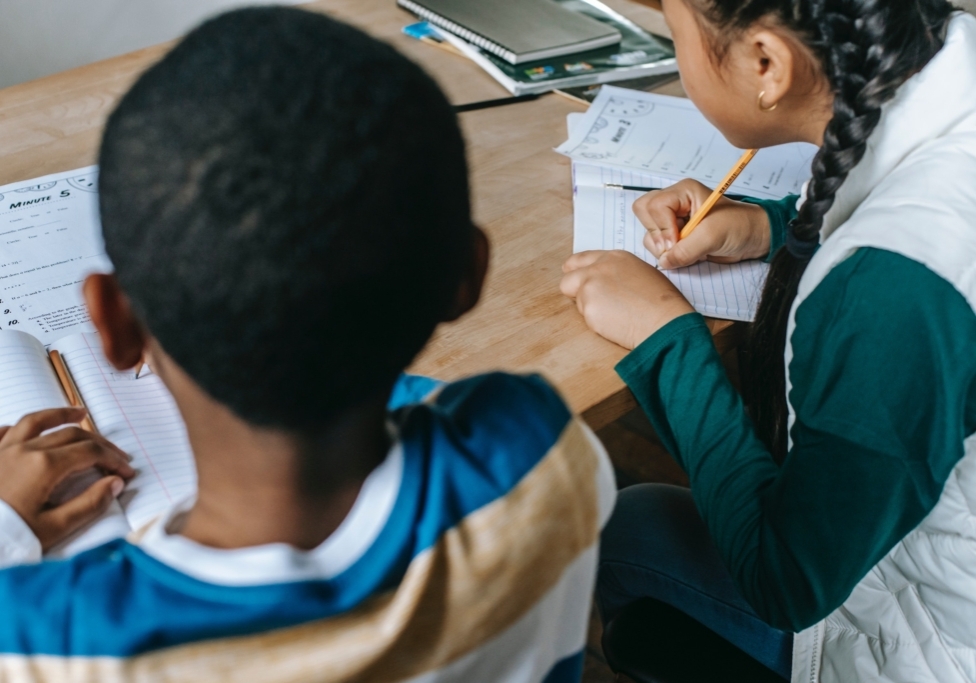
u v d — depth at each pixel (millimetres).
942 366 636
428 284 369
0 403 704
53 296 846
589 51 1371
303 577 371
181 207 315
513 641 458
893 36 652
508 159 1126
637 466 1756
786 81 704
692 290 935
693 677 862
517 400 486
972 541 725
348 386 366
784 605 747
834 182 711
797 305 717
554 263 950
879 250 649
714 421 796
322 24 354
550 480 460
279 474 392
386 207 334
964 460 707
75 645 361
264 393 353
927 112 692
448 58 1361
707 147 1178
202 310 329
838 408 673
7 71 1870
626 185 1081
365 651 376
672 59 1376
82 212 957
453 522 418
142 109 327
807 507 706
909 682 806
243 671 365
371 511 403
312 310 331
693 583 931
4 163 1034
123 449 691
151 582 372
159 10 1993
